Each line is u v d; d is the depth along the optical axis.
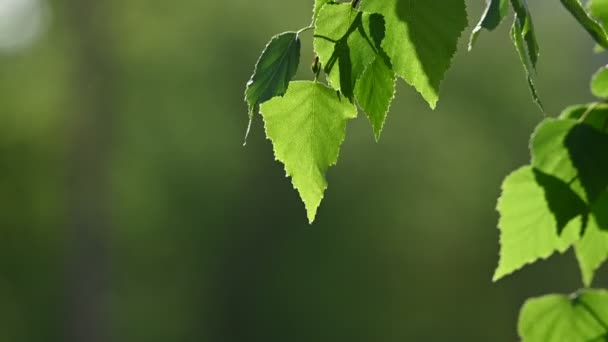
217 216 32.25
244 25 31.52
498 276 2.10
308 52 18.91
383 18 1.53
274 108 1.64
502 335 32.81
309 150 1.65
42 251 32.91
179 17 31.81
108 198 32.31
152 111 32.22
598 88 2.13
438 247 32.19
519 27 1.54
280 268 32.25
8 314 32.91
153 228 33.12
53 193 32.53
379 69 1.58
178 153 32.25
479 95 32.09
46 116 31.89
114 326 33.81
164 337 34.22
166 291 33.97
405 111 31.91
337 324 32.25
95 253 32.31
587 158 1.95
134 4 31.48
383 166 31.61
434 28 1.54
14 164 31.94
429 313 32.59
